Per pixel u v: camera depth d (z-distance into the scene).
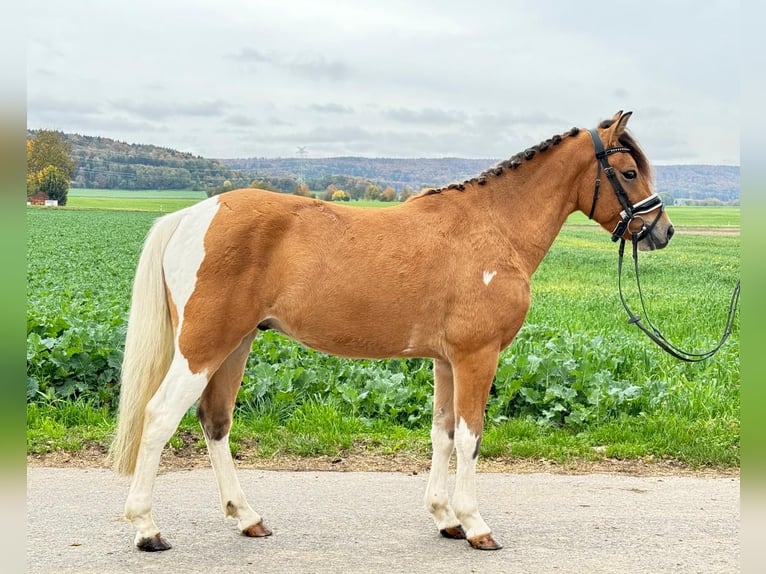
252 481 5.97
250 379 7.80
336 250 4.68
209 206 4.69
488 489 5.92
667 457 6.79
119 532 4.78
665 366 9.32
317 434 6.94
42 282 18.80
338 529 4.93
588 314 14.59
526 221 5.14
